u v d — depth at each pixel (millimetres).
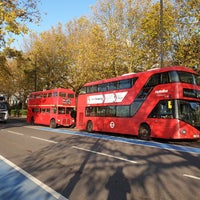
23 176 7527
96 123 22625
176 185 6824
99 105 22453
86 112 24297
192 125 15680
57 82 39781
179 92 15594
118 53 27938
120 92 20094
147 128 17250
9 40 15656
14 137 17672
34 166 8891
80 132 23219
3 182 6879
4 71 28891
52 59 38719
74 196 5879
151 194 6078
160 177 7625
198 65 24031
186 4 23344
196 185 6824
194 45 23641
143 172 8203
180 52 24094
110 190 6355
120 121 19672
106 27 29000
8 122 38438
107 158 10430
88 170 8398
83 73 32344
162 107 16328
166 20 24016
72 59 36344
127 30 27766
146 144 15023
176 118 15422
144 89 17922
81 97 25375
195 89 16453
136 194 6074
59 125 29250
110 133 23172
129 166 9023
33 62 39375
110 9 28938
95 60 29547
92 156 10836
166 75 16406
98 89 22922
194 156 11133
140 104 18031
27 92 49312
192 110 15891
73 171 8242
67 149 12703
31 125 31922
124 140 17031
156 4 25828
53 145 14070
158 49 26000
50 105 30250
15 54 26984
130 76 19391
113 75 30234
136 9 27734
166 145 14695
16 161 9703
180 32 24422
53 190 6246
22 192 6047
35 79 39469
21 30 15562
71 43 37469
